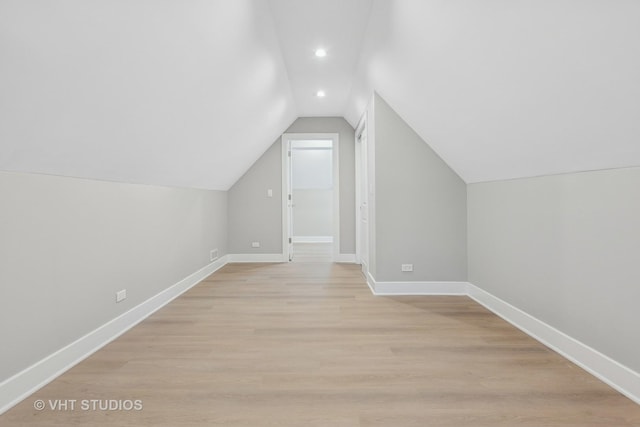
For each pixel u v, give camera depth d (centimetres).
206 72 231
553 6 130
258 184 546
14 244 162
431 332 245
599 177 181
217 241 492
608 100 142
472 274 336
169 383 177
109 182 236
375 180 347
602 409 154
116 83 167
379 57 294
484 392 168
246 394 167
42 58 127
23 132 146
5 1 106
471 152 280
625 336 167
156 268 305
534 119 187
